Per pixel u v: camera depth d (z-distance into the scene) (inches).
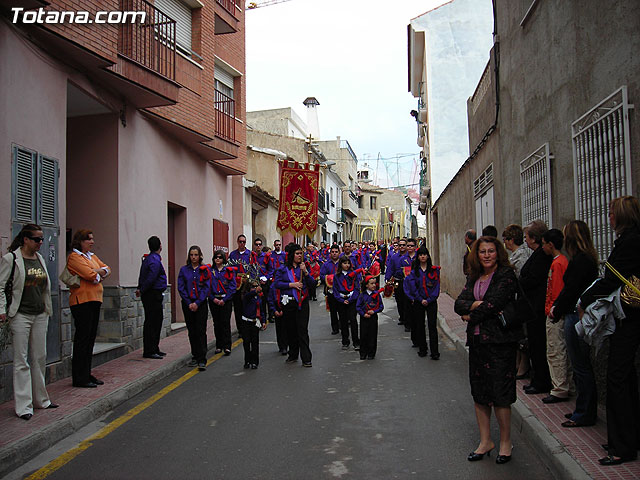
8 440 211.6
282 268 378.6
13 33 284.0
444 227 898.7
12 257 239.1
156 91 410.9
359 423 244.4
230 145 592.1
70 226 408.5
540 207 334.0
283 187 601.0
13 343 241.6
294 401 282.8
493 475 185.6
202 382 330.0
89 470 196.1
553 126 308.3
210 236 615.5
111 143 406.9
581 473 171.3
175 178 519.8
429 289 386.6
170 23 458.3
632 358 180.9
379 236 2506.2
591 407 216.5
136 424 249.0
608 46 236.2
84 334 299.0
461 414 256.2
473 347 203.2
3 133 274.5
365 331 390.0
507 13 412.5
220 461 201.5
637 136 212.2
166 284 396.2
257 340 369.1
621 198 186.9
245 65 689.0
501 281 198.8
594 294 186.7
